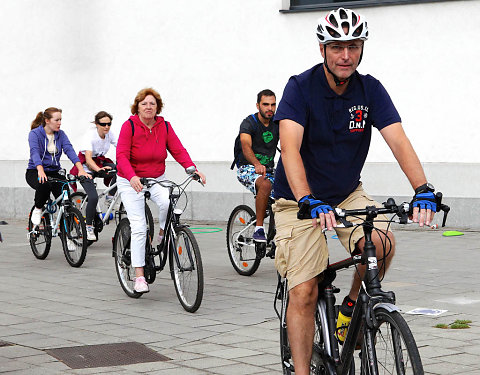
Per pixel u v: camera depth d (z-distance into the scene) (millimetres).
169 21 15352
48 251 10734
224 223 14703
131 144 7727
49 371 5348
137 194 7770
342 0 13641
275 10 14219
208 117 15023
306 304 4266
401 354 3457
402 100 13086
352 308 4184
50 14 16672
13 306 7668
